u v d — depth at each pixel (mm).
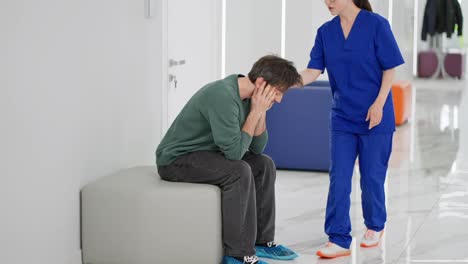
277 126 6527
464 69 13914
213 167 3875
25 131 3484
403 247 4383
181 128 4004
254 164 4141
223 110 3822
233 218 3863
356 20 4152
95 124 4188
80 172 4016
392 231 4715
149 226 3896
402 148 7543
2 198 3318
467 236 4590
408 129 8609
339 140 4258
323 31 4250
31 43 3510
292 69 3889
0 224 3309
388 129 4250
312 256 4230
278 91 3896
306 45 8008
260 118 4051
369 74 4172
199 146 3988
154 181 4039
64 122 3836
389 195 5684
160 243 3895
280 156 6559
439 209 5250
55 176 3760
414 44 13641
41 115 3615
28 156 3516
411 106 10289
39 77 3586
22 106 3449
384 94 4137
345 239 4246
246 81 3912
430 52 13844
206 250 3854
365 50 4145
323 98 6406
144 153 4941
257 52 7984
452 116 9469
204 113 3904
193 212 3846
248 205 3891
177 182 3994
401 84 8977
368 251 4312
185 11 6125
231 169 3840
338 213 4230
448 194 5695
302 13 7984
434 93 11680
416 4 13609
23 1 3434
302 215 5102
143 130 4922
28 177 3520
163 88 5289
